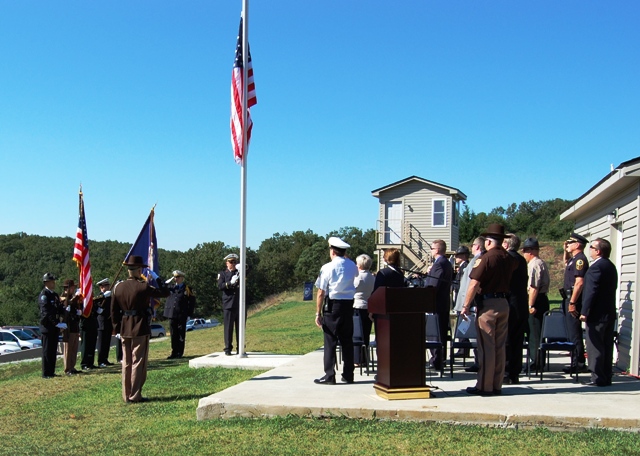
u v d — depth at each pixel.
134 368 8.95
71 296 13.27
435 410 6.64
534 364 9.63
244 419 7.07
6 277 117.06
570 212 13.85
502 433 6.19
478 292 7.52
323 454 5.74
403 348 7.41
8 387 11.48
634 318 9.27
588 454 5.48
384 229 36.00
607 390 7.83
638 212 9.34
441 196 35.09
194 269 84.00
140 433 6.99
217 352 14.02
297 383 8.65
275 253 110.75
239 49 11.92
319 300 8.62
